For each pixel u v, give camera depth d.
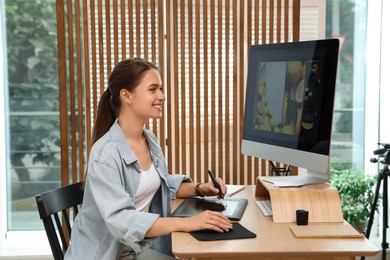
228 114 3.38
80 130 3.36
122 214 2.05
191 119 3.37
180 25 3.33
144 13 3.30
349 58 4.05
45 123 3.95
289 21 3.52
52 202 2.28
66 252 2.25
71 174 3.74
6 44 3.89
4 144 3.89
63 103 3.33
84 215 2.25
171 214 2.35
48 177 3.98
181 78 3.35
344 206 3.81
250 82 2.81
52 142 3.96
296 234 2.04
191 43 3.33
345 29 4.04
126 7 3.39
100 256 2.17
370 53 4.01
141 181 2.31
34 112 3.94
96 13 3.37
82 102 3.42
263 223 2.23
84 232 2.23
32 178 3.98
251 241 1.98
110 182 2.12
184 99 3.36
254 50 2.78
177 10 3.31
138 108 2.28
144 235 2.01
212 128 3.38
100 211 2.09
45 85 3.93
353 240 2.00
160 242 2.62
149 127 3.38
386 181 3.34
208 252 1.86
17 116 3.93
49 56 3.92
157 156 2.46
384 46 3.90
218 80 3.37
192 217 2.09
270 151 2.61
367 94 4.04
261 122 2.70
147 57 3.33
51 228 2.23
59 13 3.28
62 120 3.34
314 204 2.27
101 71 3.31
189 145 3.39
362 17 4.03
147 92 2.27
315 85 2.31
